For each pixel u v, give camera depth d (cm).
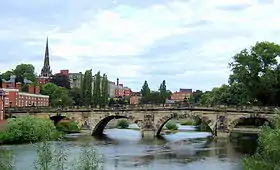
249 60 12131
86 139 12050
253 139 12019
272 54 12044
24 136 10350
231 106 11794
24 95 18512
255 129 15762
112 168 7175
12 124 10331
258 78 12131
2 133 10019
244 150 9500
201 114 12156
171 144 10856
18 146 9525
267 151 4669
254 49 12238
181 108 12338
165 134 14012
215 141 11512
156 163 7738
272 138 4647
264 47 12150
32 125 10469
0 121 10706
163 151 9444
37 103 19900
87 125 13400
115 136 13262
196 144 10800
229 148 9894
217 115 11969
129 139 12188
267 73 11806
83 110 13438
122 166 7394
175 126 17038
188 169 7119
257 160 4853
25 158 7675
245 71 12094
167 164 7625
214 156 8600
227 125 11856
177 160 8094
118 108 13025
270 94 12281
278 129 4684
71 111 13550
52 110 13688
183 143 11062
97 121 13288
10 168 4219
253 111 11488
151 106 12656
